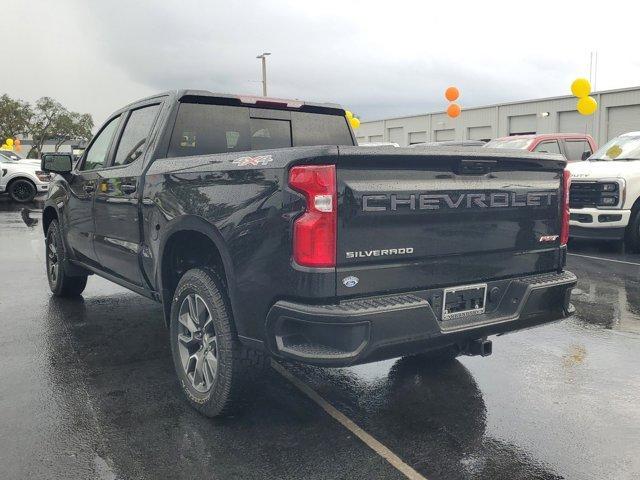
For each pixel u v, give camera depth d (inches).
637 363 173.3
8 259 346.3
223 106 171.5
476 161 124.0
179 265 152.2
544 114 1562.5
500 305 134.2
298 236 108.7
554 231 144.4
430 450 121.0
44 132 3186.5
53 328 204.2
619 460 117.5
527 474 112.1
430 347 119.0
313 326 110.0
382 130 2178.9
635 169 371.9
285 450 120.6
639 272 311.1
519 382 157.9
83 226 204.5
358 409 140.5
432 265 121.6
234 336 125.7
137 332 199.9
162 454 118.7
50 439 124.5
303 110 190.4
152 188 152.9
